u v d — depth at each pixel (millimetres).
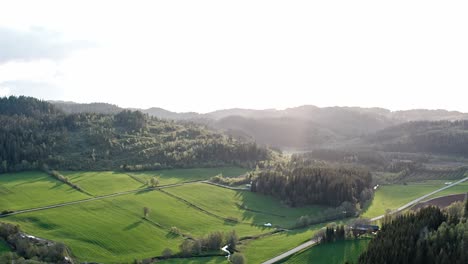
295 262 140125
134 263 137500
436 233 113688
